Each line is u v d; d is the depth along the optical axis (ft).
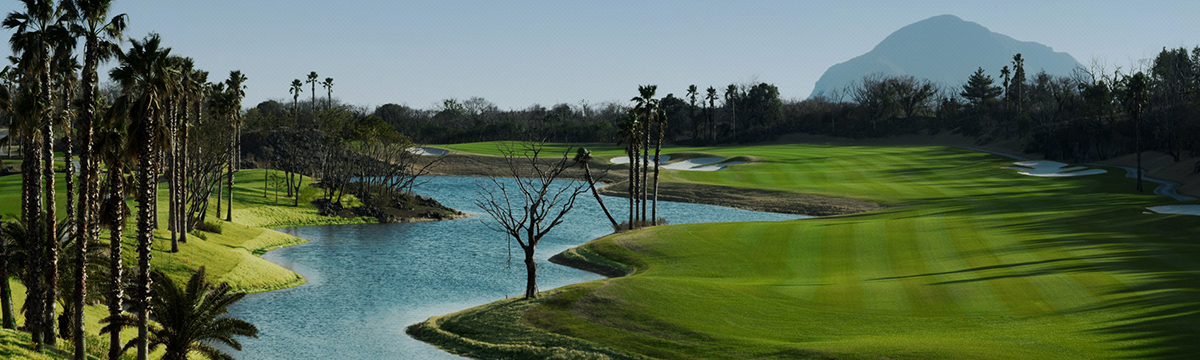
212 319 92.32
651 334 99.04
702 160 466.70
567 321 106.83
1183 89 433.07
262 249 200.54
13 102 109.19
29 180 97.14
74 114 106.01
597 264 171.42
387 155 347.56
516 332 106.11
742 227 197.36
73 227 105.91
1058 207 233.55
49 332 94.48
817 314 104.53
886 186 338.34
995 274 124.26
